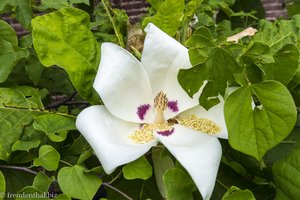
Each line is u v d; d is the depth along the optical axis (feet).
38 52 2.37
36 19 2.37
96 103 2.45
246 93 1.92
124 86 2.23
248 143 1.94
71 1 2.93
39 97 2.58
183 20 2.62
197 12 3.38
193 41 2.16
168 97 2.35
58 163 2.32
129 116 2.29
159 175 2.31
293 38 2.61
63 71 3.20
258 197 2.57
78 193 2.14
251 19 3.89
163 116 2.34
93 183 2.18
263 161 2.46
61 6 2.89
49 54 2.38
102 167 2.18
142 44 2.55
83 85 2.43
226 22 3.46
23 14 2.79
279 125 1.91
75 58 2.42
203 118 2.32
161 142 2.16
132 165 2.16
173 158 2.37
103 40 3.09
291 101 1.89
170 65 2.27
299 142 2.39
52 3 2.89
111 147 2.06
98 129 2.13
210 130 2.25
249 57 2.19
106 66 2.18
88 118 2.17
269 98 1.91
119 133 2.25
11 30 2.60
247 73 2.24
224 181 2.57
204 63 2.08
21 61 2.95
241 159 2.52
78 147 2.53
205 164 2.01
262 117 1.92
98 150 2.06
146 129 2.30
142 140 2.24
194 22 3.31
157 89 2.33
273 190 2.59
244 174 2.72
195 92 2.16
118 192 2.36
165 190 2.27
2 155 2.35
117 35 2.77
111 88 2.18
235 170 2.69
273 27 2.65
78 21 2.44
